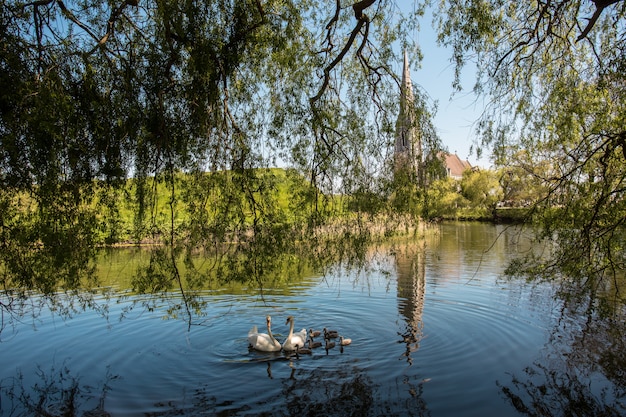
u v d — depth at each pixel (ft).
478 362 32.04
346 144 35.65
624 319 40.83
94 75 27.66
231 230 30.76
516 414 24.84
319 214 33.47
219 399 27.20
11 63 24.88
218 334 39.29
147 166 29.07
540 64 35.53
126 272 63.62
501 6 34.27
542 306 46.55
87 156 28.14
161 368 31.91
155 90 28.66
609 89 31.09
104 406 26.45
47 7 28.53
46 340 37.86
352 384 28.99
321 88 35.12
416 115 33.68
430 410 25.40
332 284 58.18
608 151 29.71
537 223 33.96
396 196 34.45
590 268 31.76
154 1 29.09
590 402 26.16
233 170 30.14
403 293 53.47
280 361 33.12
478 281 60.18
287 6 30.94
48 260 28.58
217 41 28.55
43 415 25.39
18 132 25.71
